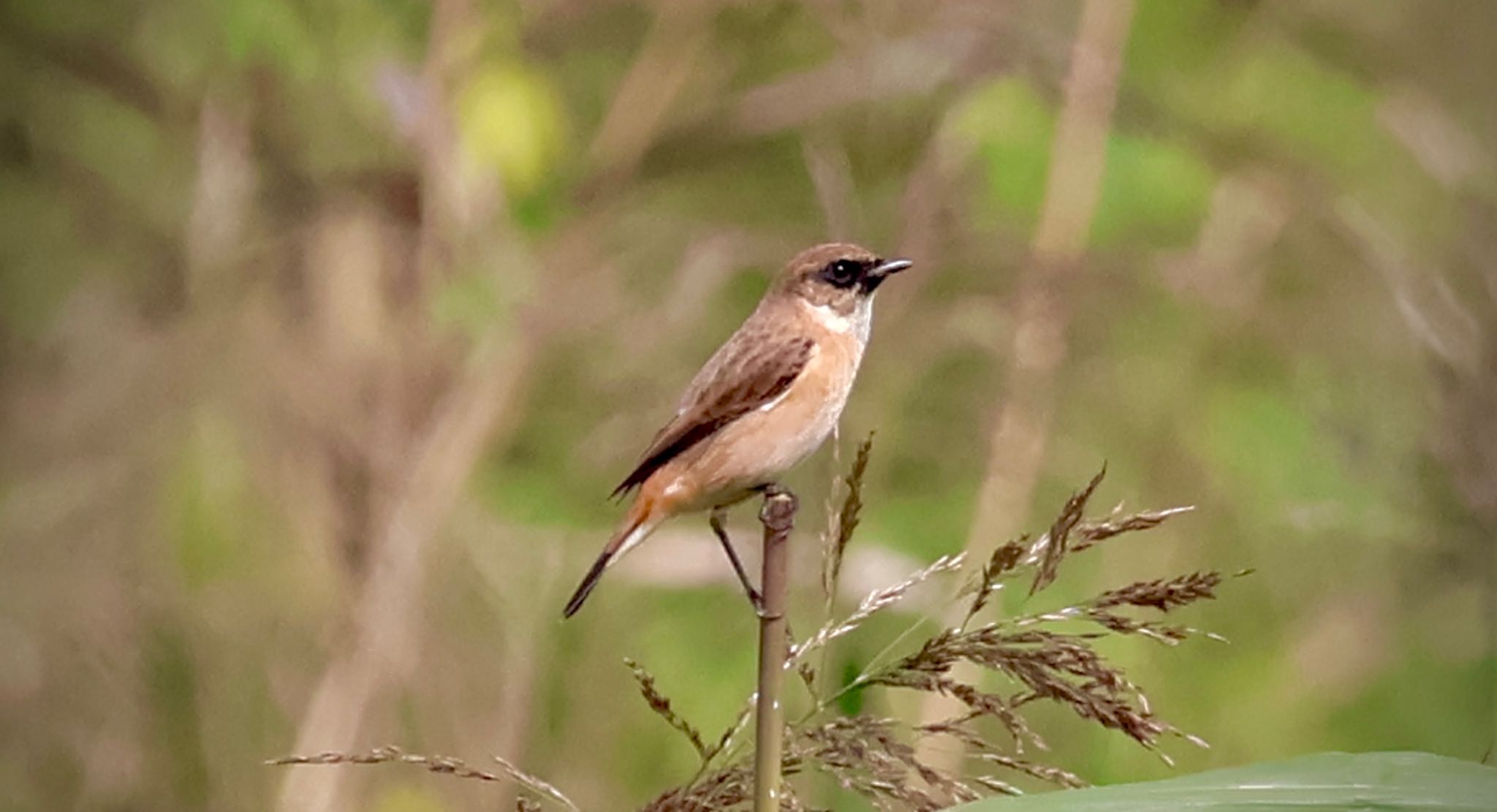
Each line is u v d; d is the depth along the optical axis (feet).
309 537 37.88
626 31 44.42
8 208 43.29
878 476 37.14
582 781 35.99
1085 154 36.04
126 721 38.55
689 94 42.96
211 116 40.19
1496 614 39.37
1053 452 39.22
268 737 37.47
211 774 37.37
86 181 43.42
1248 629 39.27
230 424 38.86
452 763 16.74
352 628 36.42
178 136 42.68
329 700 36.01
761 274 42.39
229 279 40.09
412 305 39.37
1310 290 43.42
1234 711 37.68
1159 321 41.47
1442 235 43.34
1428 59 45.19
